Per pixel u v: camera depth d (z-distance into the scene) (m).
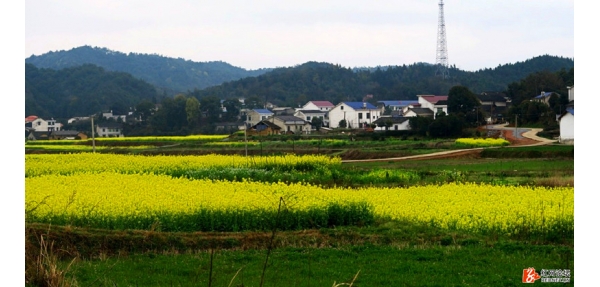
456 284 14.38
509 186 28.84
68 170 37.12
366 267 15.82
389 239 18.95
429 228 20.11
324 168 39.38
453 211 21.28
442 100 110.38
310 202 21.48
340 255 17.05
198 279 14.67
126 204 20.33
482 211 21.09
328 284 14.37
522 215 20.19
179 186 25.67
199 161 41.59
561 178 33.84
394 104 138.38
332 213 21.08
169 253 17.25
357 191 26.16
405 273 15.27
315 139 77.19
